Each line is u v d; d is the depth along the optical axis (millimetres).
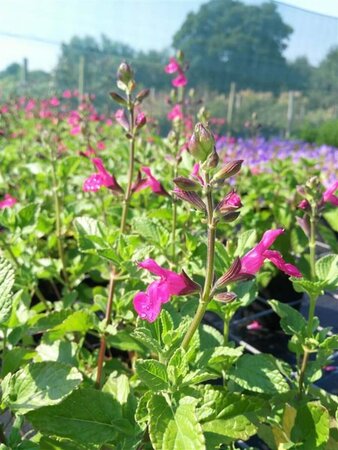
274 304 235
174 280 162
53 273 346
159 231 263
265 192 528
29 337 300
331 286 217
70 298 314
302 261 391
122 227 279
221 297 159
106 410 181
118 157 638
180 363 157
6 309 165
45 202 477
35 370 174
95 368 267
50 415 174
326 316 464
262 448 290
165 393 159
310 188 236
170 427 145
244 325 458
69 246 445
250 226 478
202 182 156
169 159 341
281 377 201
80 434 172
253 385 199
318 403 190
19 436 171
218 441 172
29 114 1167
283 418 197
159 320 189
